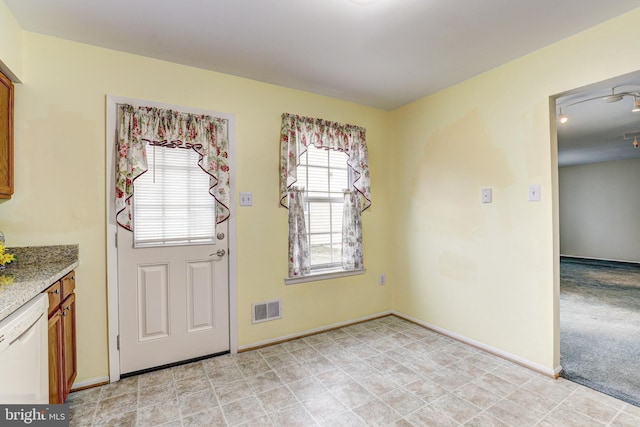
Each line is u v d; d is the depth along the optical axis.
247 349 2.75
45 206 2.06
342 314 3.29
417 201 3.31
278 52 2.31
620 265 7.00
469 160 2.79
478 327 2.74
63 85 2.12
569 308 3.85
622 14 1.88
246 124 2.75
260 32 2.05
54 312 1.71
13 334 1.15
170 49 2.26
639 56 1.83
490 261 2.64
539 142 2.31
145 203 2.36
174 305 2.46
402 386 2.15
